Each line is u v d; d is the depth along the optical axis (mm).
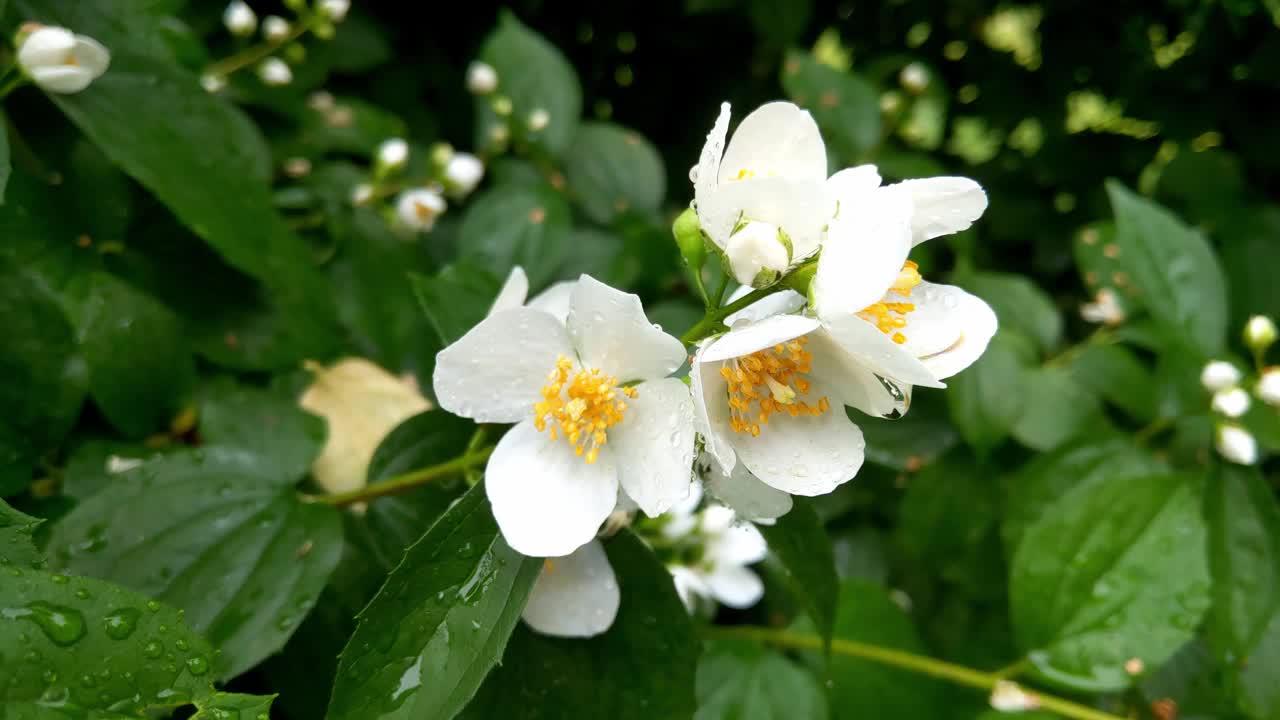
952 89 338
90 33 152
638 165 234
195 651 84
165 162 147
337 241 193
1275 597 164
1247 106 299
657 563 123
